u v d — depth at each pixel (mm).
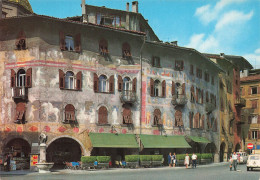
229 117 64312
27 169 37312
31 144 37156
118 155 42406
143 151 44031
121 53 42938
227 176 29062
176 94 47469
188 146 46344
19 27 39188
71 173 32750
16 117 37812
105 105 41000
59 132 38125
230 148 63969
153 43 44969
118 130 41562
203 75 54312
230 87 66438
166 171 35562
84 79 40094
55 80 38594
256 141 74062
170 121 46250
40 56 38281
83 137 39281
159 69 46125
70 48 40156
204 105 53844
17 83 38938
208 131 54625
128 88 43312
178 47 47281
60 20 38688
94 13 48312
